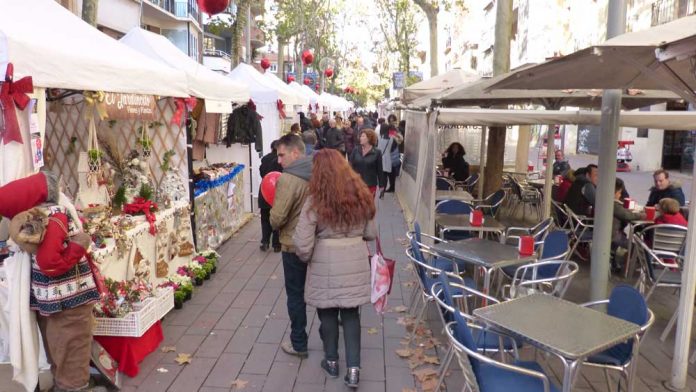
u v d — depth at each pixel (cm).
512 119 663
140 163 610
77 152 630
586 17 2284
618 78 456
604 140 538
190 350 484
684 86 350
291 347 480
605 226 546
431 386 421
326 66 3381
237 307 590
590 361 351
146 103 550
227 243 877
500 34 978
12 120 340
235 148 1087
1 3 416
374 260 404
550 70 421
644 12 1800
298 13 2920
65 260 355
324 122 2009
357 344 418
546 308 348
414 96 1215
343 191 388
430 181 717
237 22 1403
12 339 368
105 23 1847
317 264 401
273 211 438
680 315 416
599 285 554
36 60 360
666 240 607
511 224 899
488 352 414
